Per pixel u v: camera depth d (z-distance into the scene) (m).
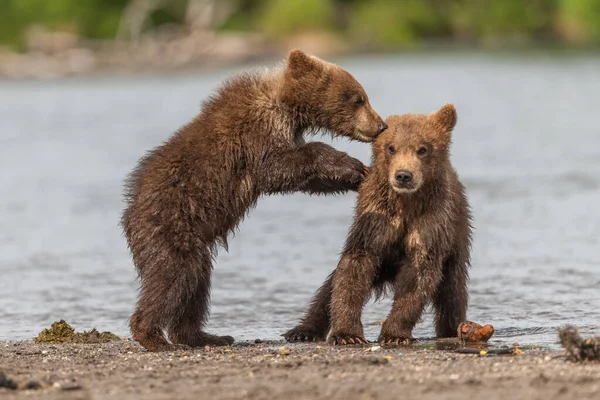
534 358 10.09
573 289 15.15
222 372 9.50
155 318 11.56
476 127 36.84
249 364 9.95
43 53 74.88
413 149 11.66
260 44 81.00
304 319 12.71
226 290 16.19
